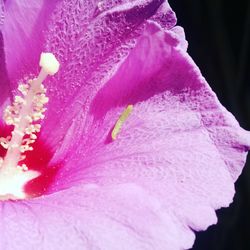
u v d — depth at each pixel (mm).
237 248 287
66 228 144
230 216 286
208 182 157
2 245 137
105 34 184
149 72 171
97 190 156
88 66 185
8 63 187
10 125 193
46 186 183
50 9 184
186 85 168
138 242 141
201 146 163
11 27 184
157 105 169
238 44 305
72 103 186
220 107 166
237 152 162
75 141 182
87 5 185
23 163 191
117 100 175
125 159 164
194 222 148
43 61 178
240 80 295
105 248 139
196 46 302
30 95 183
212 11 296
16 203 157
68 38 186
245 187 285
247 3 301
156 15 183
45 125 190
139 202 149
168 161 160
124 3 183
